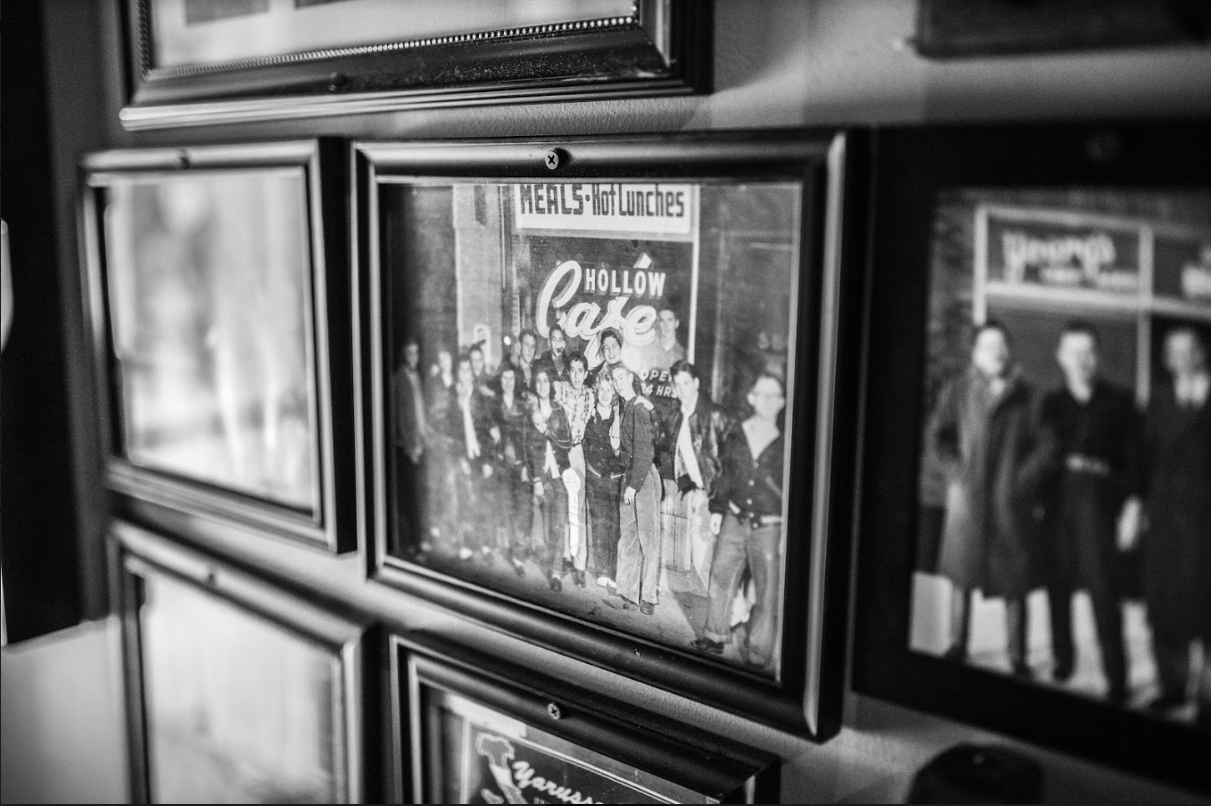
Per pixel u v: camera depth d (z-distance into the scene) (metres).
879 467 0.66
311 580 1.11
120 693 1.36
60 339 1.28
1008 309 0.60
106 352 1.25
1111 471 0.57
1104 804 0.62
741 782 0.75
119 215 1.24
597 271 0.78
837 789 0.73
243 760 1.19
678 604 0.76
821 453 0.67
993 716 0.63
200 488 1.16
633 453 0.77
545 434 0.83
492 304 0.85
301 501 1.08
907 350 0.64
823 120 0.69
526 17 0.80
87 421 1.32
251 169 1.03
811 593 0.68
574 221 0.79
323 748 1.09
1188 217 0.53
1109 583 0.58
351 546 1.02
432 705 0.97
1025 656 0.61
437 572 0.93
